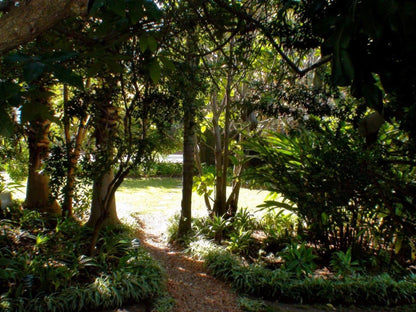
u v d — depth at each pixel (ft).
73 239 16.89
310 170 14.15
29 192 22.35
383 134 12.94
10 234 17.52
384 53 3.42
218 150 21.98
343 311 12.55
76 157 14.83
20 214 20.47
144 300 12.64
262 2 9.68
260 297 13.57
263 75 20.13
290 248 16.34
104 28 4.66
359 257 15.94
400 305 13.15
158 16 3.93
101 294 11.94
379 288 13.38
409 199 11.52
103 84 13.29
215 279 15.30
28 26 2.79
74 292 11.71
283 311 12.35
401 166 13.29
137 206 29.99
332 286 13.41
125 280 12.79
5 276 7.06
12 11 2.79
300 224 19.01
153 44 4.78
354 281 13.67
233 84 20.17
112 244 16.20
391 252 16.38
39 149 21.52
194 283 14.80
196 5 8.66
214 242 19.10
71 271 13.04
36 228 19.19
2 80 2.71
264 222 22.49
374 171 10.84
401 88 3.54
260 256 17.26
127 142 13.87
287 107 11.70
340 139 12.13
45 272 12.36
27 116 2.79
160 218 26.13
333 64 3.45
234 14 8.39
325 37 3.77
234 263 15.55
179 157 75.25
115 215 21.42
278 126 25.35
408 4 2.73
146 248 19.06
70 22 7.07
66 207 20.35
